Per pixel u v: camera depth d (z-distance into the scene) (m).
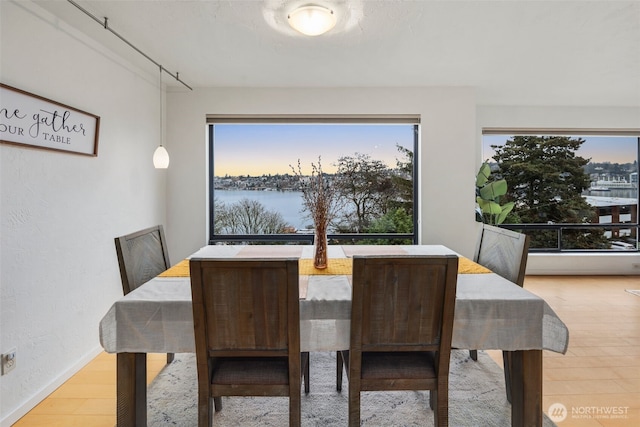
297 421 1.33
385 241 3.77
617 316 2.97
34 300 1.85
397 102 3.45
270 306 1.27
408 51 2.56
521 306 1.40
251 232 3.76
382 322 1.32
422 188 3.50
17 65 1.74
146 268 1.86
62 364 2.04
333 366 2.22
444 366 1.34
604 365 2.17
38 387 1.86
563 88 3.50
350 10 1.97
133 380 1.47
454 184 3.49
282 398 1.87
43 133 1.89
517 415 1.47
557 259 4.28
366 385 1.36
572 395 1.85
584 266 4.29
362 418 1.69
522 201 4.45
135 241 1.80
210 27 2.17
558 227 4.43
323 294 1.46
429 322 1.32
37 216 1.87
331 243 3.76
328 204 2.01
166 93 3.41
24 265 1.79
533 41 2.39
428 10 1.97
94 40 2.33
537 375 1.44
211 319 1.28
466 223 3.51
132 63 2.80
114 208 2.59
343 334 1.40
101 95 2.42
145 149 3.03
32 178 1.84
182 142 3.44
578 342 2.49
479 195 4.16
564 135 4.25
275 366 1.37
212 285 1.25
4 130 1.66
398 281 1.29
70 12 1.96
